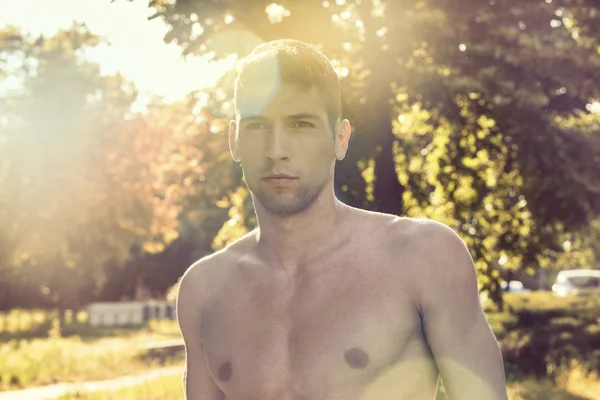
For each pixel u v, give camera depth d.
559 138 12.91
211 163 13.52
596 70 11.75
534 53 11.40
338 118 2.04
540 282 51.31
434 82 11.25
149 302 41.69
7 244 24.00
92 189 23.31
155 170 17.89
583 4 12.07
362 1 11.14
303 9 10.75
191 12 10.95
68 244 24.55
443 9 11.32
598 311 21.84
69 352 24.03
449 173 14.23
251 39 10.87
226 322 2.16
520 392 13.78
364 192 12.29
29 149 23.25
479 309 2.03
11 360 21.31
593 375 15.34
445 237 2.04
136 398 15.62
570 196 13.07
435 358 2.02
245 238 2.29
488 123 13.06
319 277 2.08
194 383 2.27
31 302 41.44
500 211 14.69
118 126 23.31
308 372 2.01
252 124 1.99
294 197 2.00
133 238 25.03
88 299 43.31
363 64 11.30
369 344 2.00
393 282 2.02
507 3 11.65
